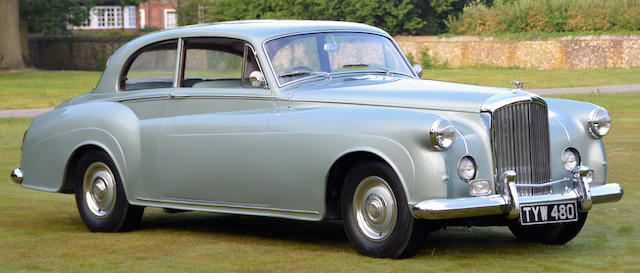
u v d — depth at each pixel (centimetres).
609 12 4006
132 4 6731
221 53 736
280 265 614
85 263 635
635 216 824
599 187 668
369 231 639
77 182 809
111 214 784
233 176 701
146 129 764
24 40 5481
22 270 612
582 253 655
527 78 3269
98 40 5766
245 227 809
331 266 607
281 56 711
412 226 608
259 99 703
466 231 770
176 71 762
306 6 4697
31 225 827
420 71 784
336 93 671
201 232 782
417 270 588
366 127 621
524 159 633
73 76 4319
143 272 598
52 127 830
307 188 655
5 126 1938
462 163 604
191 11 5775
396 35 4788
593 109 680
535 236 702
